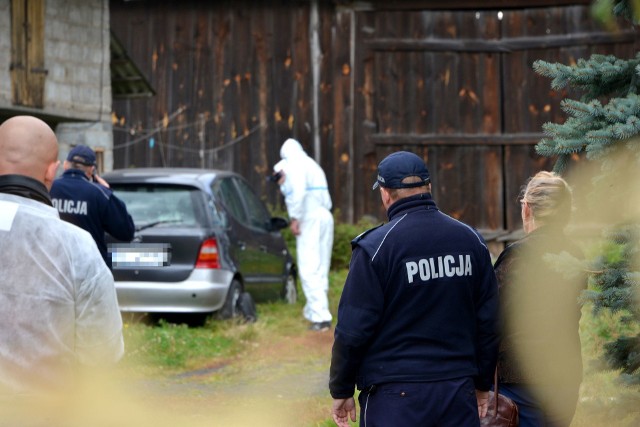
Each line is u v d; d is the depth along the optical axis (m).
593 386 17.44
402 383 11.12
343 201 49.16
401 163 11.55
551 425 12.75
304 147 49.56
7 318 8.33
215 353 26.83
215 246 28.92
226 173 32.38
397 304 11.21
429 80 48.53
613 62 14.16
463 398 11.18
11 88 36.09
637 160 12.62
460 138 48.16
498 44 47.88
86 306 8.55
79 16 39.66
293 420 18.89
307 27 49.47
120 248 28.53
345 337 11.14
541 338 12.52
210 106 50.47
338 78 49.25
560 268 12.15
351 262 11.40
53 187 22.22
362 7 48.88
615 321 20.39
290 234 47.50
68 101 39.00
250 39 50.06
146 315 30.67
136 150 51.12
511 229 47.88
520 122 47.78
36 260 8.43
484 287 11.61
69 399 8.58
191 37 50.56
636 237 12.44
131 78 45.56
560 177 13.18
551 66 14.23
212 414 19.19
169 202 29.22
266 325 30.39
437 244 11.34
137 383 22.88
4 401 8.23
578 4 47.00
